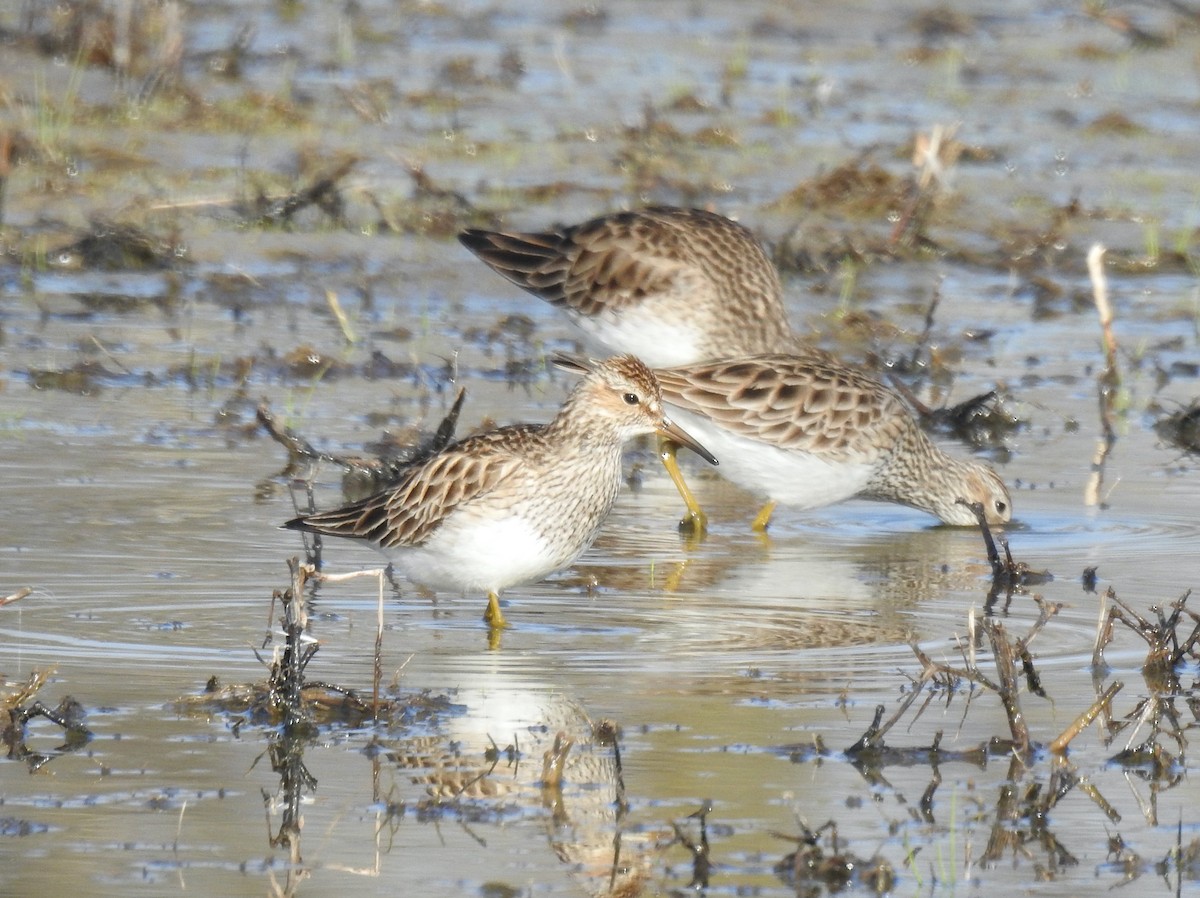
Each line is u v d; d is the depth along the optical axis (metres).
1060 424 17.52
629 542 14.07
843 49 31.86
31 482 14.48
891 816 9.01
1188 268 22.56
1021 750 9.73
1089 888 8.34
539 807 8.97
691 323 16.58
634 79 28.97
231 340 18.80
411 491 11.69
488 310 20.30
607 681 10.68
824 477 14.63
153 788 9.09
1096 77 30.42
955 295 21.42
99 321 19.17
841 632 11.75
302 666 10.05
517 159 24.56
